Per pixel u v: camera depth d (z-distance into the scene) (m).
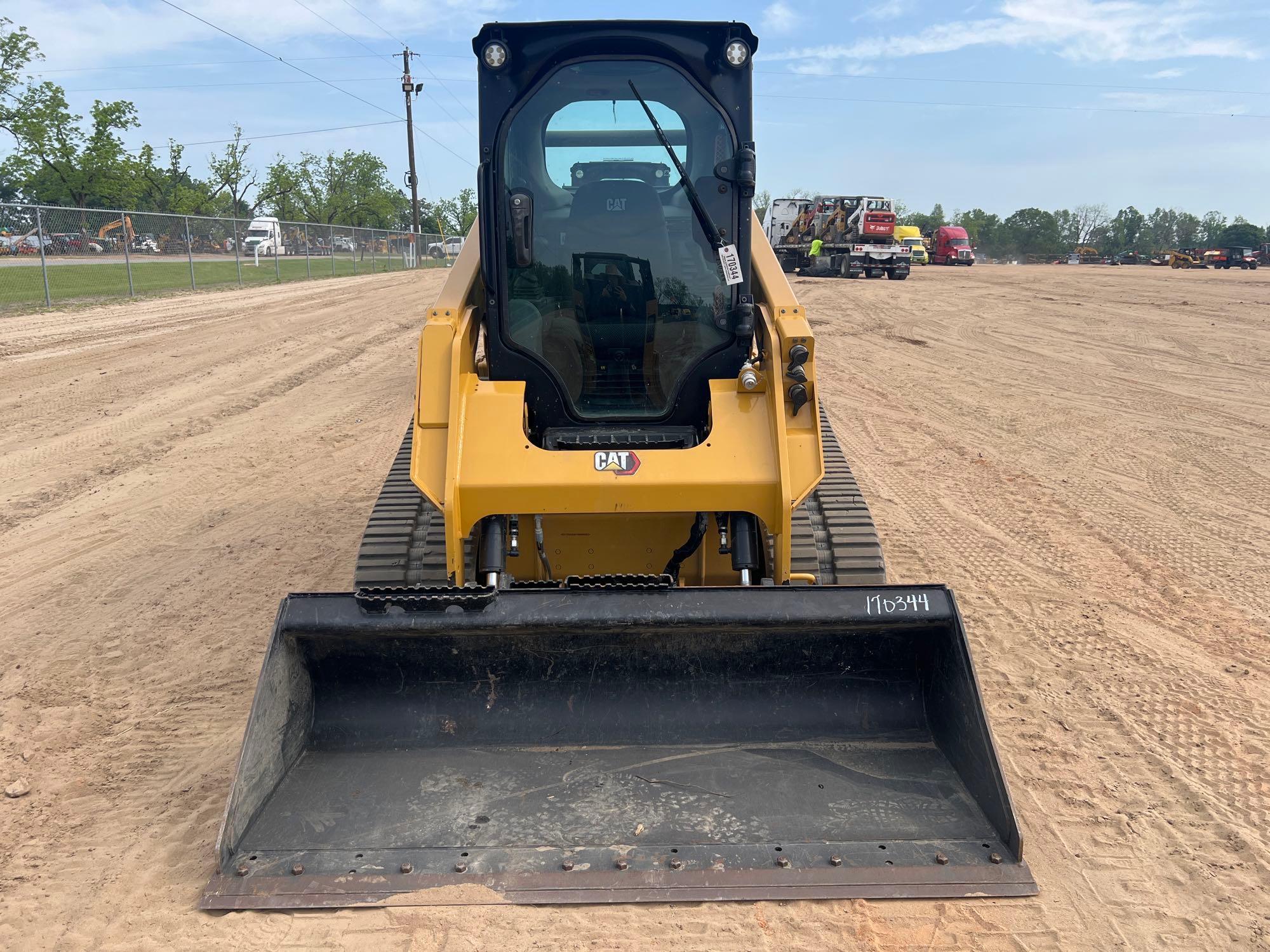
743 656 3.53
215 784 3.77
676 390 4.29
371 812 3.20
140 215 24.31
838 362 14.29
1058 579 5.88
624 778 3.35
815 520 4.44
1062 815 3.56
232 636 5.10
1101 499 7.53
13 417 10.11
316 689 3.53
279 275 31.14
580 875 2.96
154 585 5.82
